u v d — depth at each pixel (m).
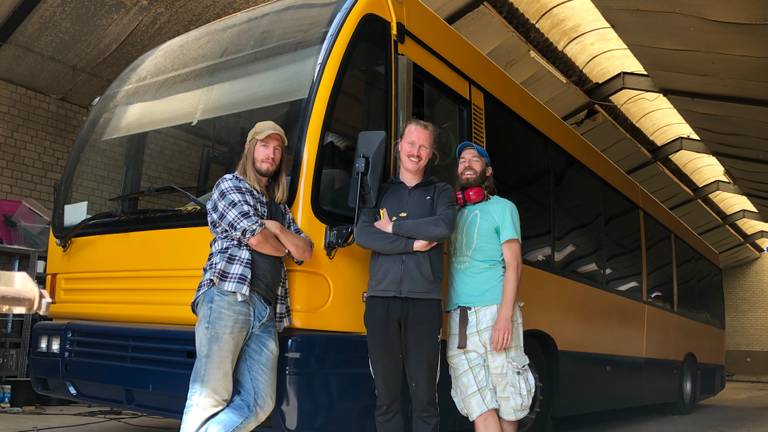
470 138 4.51
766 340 28.48
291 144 3.40
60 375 3.87
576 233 5.98
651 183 18.61
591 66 12.58
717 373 10.84
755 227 26.08
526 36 11.09
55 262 4.14
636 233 7.70
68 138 9.10
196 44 4.26
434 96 4.20
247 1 8.18
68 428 5.70
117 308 3.71
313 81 3.50
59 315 4.04
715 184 19.52
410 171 3.40
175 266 3.50
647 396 7.59
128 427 5.81
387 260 3.23
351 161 3.57
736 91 10.61
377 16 3.84
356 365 3.37
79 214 4.11
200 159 3.74
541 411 5.21
